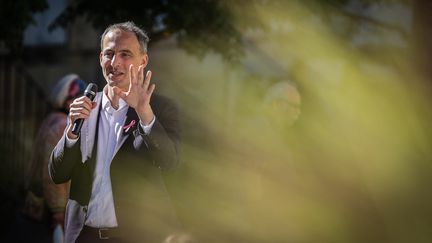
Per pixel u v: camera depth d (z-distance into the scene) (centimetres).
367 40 1260
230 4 1068
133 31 475
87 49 1664
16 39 1093
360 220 745
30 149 1384
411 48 890
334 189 739
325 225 730
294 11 1112
